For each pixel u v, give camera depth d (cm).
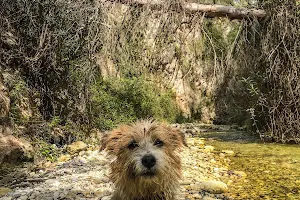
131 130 67
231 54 157
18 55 129
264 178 92
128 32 156
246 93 168
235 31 209
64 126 133
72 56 137
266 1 138
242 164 107
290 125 135
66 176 93
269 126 145
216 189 82
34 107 127
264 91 145
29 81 132
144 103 177
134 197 67
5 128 106
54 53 130
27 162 105
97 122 146
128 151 65
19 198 77
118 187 67
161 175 64
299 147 128
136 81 179
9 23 126
